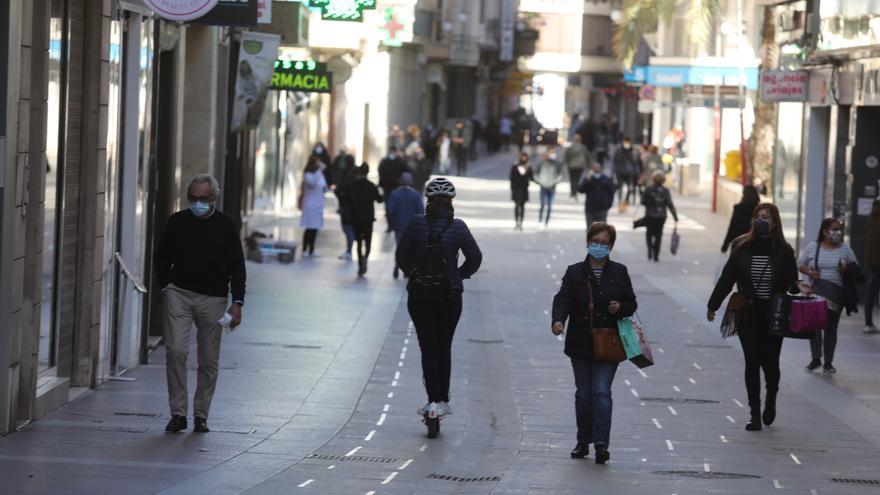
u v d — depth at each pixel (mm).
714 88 114062
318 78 66938
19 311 28547
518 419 33688
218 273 29484
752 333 32812
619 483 25875
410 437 30719
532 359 43375
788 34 72125
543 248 80000
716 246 84438
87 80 33719
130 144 37312
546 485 25500
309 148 109750
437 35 174875
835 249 41906
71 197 33375
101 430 29328
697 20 97375
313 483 24828
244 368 38594
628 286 28328
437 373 30922
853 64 59938
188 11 32594
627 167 112562
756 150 91000
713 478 26594
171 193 43219
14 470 24703
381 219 96375
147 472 25062
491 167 176000
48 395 31031
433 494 24344
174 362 29406
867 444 31234
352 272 64750
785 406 36250
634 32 127500
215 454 27297
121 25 35812
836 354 45812
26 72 28031
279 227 86438
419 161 103562
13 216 27812
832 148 62531
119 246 37531
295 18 66500
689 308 57000
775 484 26031
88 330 34281
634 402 36406
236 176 67625
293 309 51500
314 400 34500
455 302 30891
